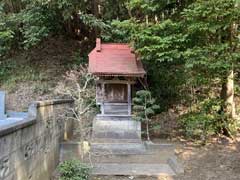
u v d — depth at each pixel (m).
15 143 3.69
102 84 9.07
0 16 12.30
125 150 7.73
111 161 7.15
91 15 11.76
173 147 7.84
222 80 8.17
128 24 8.09
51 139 6.37
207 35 7.68
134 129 8.62
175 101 10.82
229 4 6.79
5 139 3.30
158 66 10.55
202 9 6.92
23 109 10.59
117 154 7.52
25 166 4.17
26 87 11.88
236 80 9.12
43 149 5.49
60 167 5.48
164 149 7.83
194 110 9.33
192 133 8.43
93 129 8.62
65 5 11.57
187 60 7.32
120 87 9.23
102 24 11.56
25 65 13.19
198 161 6.87
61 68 12.75
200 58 7.20
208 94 10.27
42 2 11.35
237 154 7.16
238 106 9.48
